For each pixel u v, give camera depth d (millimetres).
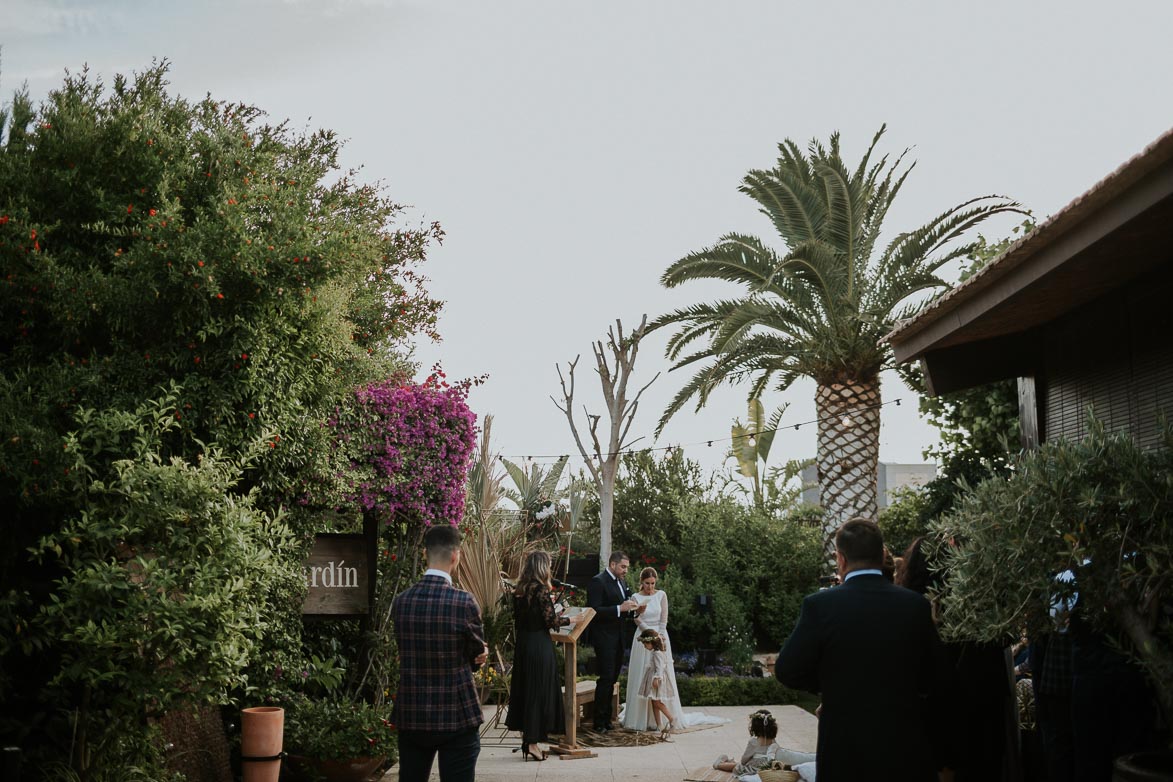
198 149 7348
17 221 6371
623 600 10570
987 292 5383
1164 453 3939
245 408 6824
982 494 4246
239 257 6457
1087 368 6055
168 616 5012
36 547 5766
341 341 7758
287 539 7652
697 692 13047
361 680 8766
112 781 5551
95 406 6160
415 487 8695
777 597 17047
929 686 3812
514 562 13062
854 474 15742
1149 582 3820
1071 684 5043
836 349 15242
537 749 8828
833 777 3641
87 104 7266
